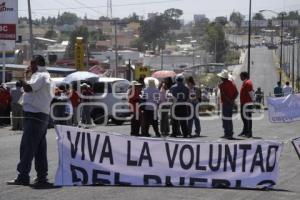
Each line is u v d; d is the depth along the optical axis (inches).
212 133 803.4
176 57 5027.1
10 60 2474.2
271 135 763.4
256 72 5128.0
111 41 6545.3
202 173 372.2
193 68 4148.6
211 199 332.2
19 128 890.7
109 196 335.3
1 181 383.2
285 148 585.9
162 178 372.5
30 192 344.5
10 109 987.3
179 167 373.4
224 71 713.0
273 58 6412.4
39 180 373.4
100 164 371.2
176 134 756.0
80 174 369.4
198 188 366.6
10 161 489.1
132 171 372.5
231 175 370.9
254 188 368.8
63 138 368.8
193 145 373.1
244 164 371.2
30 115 365.4
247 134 741.9
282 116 848.3
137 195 339.6
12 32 1197.7
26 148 368.2
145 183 371.6
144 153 373.1
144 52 6373.0
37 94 365.1
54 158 504.1
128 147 373.4
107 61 3777.1
